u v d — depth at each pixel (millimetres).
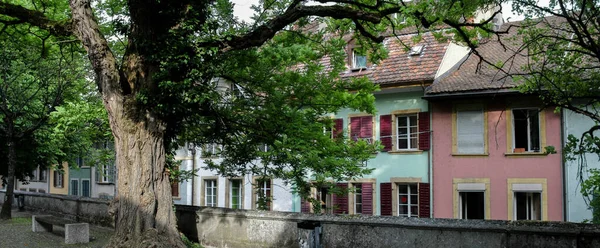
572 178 22469
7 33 16047
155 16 11039
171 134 12133
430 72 25141
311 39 13930
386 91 26375
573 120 22594
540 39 12508
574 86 12477
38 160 26562
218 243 12930
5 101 21266
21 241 14352
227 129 14547
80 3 11102
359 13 11695
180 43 10727
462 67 26484
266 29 11570
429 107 25438
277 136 14773
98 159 27547
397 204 26312
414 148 26234
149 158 11125
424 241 9555
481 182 24266
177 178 15453
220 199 32469
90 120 19016
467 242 9141
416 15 11094
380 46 13648
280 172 15664
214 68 11492
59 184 50188
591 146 12398
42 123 22656
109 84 11133
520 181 23531
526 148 23750
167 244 10812
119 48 16281
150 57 10922
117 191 11219
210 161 16641
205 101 11500
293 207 28750
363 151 16047
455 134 24828
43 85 22250
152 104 11133
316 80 14547
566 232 8266
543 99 12953
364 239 10242
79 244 13805
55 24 12109
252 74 14023
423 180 25609
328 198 27875
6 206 20750
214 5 12117
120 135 11125
